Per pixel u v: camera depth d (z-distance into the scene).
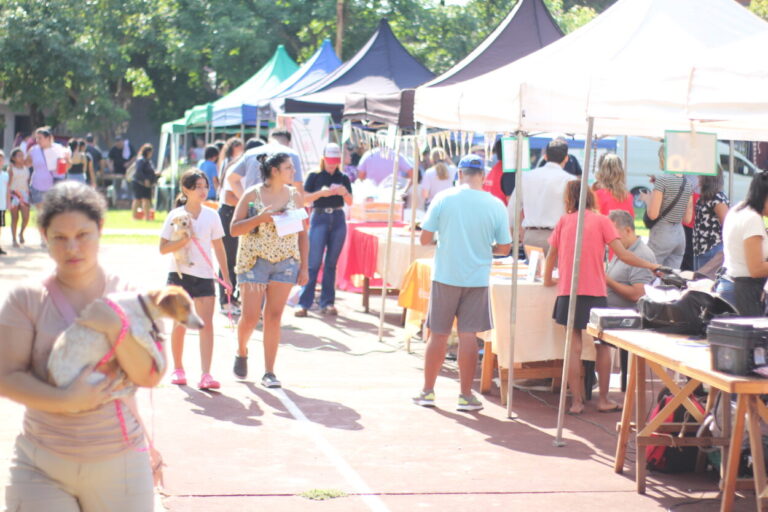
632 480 5.80
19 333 3.02
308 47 35.75
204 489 5.37
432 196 13.65
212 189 15.66
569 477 5.83
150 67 37.94
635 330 5.84
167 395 7.48
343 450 6.24
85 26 34.75
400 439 6.55
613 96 5.90
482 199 7.25
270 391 7.77
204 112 20.41
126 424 3.13
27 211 18.05
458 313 7.39
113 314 2.92
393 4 33.25
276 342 7.90
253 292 7.79
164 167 30.08
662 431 5.87
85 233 3.04
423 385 7.84
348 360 9.17
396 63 15.16
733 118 5.37
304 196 10.93
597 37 7.25
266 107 17.05
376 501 5.29
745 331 4.50
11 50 32.81
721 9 7.27
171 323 10.30
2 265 14.79
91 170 22.58
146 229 22.73
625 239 7.62
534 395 8.02
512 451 6.36
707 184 9.52
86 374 2.92
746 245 6.38
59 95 33.91
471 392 7.46
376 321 11.44
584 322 7.17
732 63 5.39
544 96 6.81
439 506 5.25
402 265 10.65
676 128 7.85
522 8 11.05
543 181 9.28
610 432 6.89
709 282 6.02
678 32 7.03
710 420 5.62
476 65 10.46
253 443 6.30
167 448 6.11
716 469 5.98
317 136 14.67
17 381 2.96
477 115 7.49
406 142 14.05
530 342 7.55
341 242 11.72
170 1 35.41
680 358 4.94
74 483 3.08
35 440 3.08
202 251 7.57
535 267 7.84
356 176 16.12
